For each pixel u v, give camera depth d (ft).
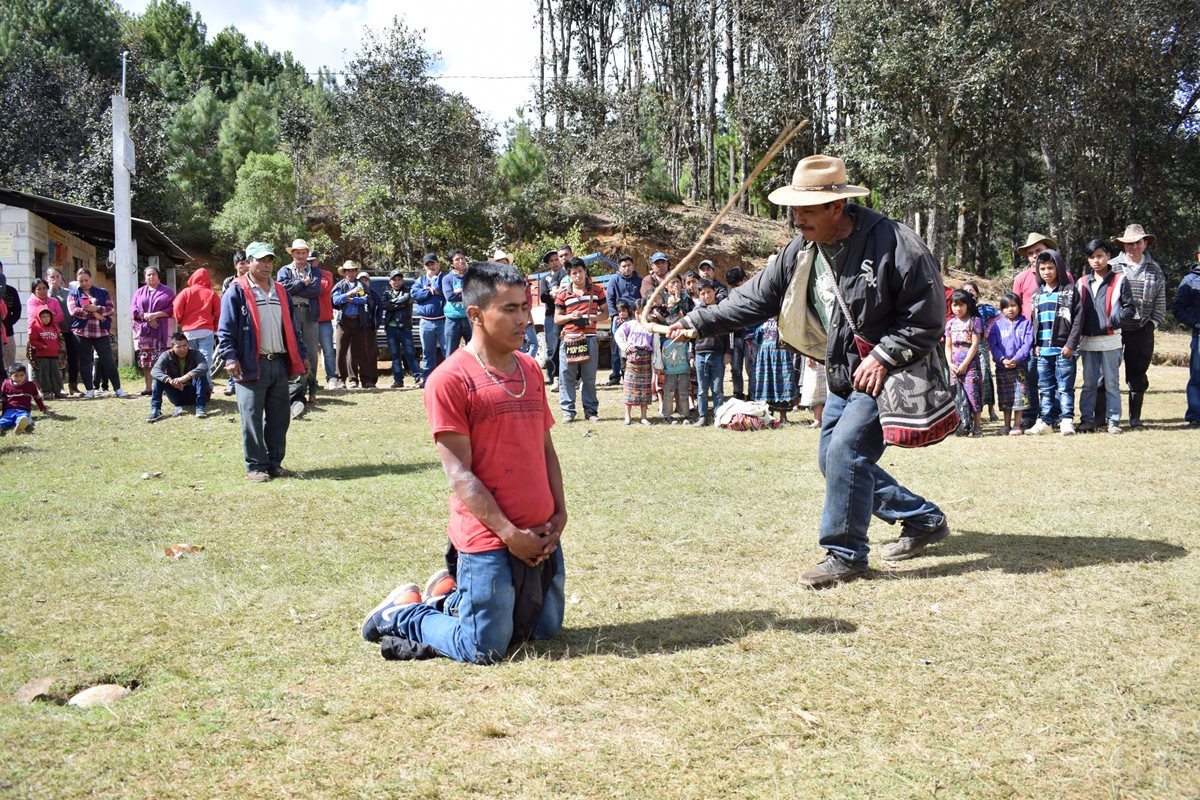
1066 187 122.72
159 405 34.68
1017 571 14.24
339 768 8.33
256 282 23.26
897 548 15.30
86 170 97.40
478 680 10.37
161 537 17.24
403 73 95.35
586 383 35.53
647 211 105.19
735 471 24.06
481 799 7.79
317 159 116.06
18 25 140.26
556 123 114.83
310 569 15.05
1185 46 109.40
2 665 10.87
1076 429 31.09
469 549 10.75
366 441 29.84
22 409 33.42
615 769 8.27
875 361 13.60
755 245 106.83
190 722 9.32
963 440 29.45
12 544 16.66
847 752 8.57
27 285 52.95
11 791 7.94
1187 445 26.25
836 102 109.50
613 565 15.28
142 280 84.89
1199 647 11.00
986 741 8.75
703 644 11.46
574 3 131.03
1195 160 117.80
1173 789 7.82
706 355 34.01
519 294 10.85
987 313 33.58
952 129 95.86
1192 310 31.09
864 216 13.87
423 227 95.09
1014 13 88.74
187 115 114.62
